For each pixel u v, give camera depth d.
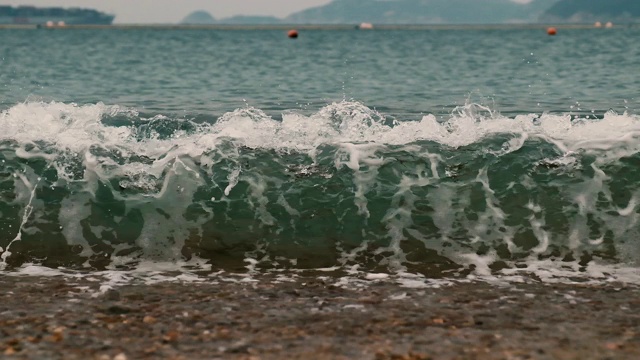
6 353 3.46
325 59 27.66
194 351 3.52
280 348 3.57
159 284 4.62
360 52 33.53
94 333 3.74
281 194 6.01
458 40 50.41
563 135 6.71
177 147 6.61
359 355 3.48
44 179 6.10
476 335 3.74
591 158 6.31
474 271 4.93
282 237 5.54
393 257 5.22
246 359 3.43
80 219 5.69
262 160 6.42
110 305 4.18
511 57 28.00
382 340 3.68
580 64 22.92
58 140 6.63
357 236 5.53
